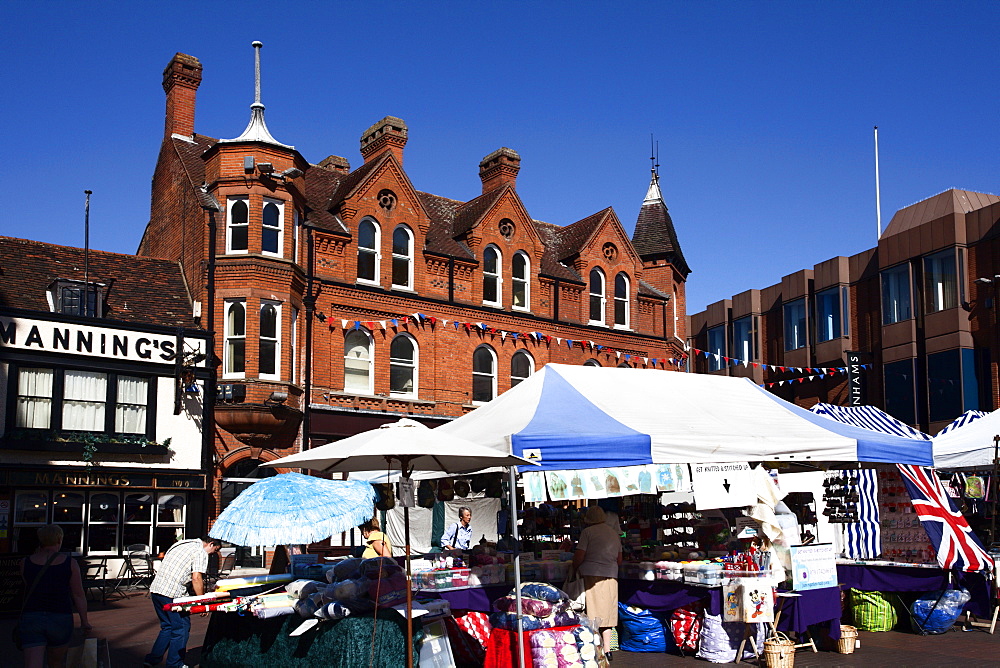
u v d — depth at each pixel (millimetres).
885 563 13320
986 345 29297
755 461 11586
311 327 24531
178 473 21781
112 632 13367
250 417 22672
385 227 26578
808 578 11102
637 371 13438
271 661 9367
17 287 21781
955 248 30156
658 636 11539
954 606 12352
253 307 23297
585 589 10648
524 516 16625
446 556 12086
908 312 32062
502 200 29203
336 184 29031
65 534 20359
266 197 24062
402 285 26891
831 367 35406
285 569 12242
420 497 12570
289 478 9297
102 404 21344
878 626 12727
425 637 9250
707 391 13477
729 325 41812
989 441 15719
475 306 27781
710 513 14695
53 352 20688
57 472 20234
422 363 26609
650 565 11562
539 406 11523
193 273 24484
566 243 31906
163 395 22125
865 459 12281
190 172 25688
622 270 31594
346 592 8812
